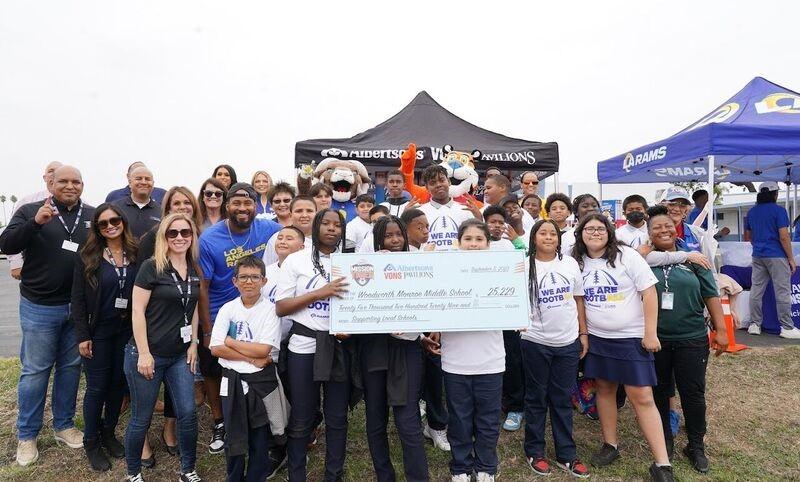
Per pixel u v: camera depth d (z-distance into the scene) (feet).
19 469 10.79
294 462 9.35
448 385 9.84
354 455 11.51
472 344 9.64
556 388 10.61
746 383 15.34
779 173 31.22
